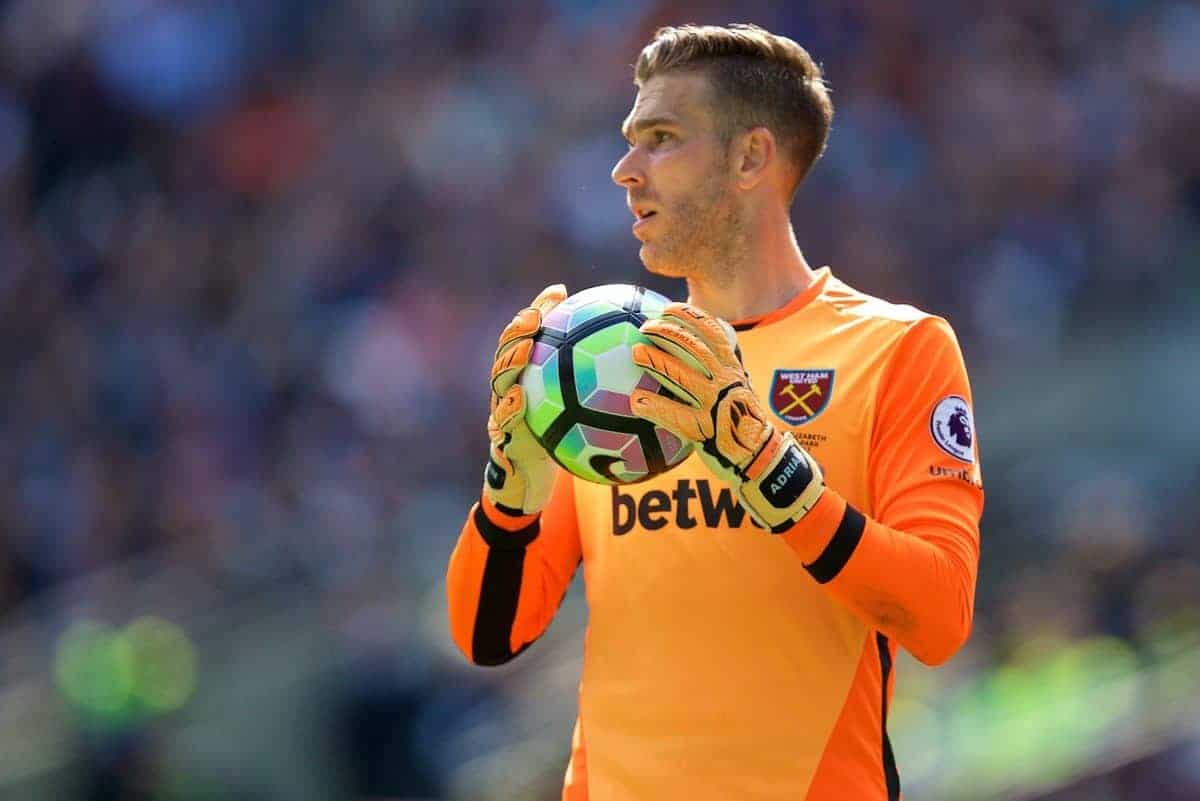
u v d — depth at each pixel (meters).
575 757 11.84
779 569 11.23
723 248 11.97
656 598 11.44
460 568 11.91
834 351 11.65
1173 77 53.88
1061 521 41.50
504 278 50.59
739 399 10.29
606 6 56.44
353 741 38.41
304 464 45.69
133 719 40.19
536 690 36.81
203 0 58.91
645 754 11.27
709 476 11.45
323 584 40.69
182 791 39.59
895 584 10.47
